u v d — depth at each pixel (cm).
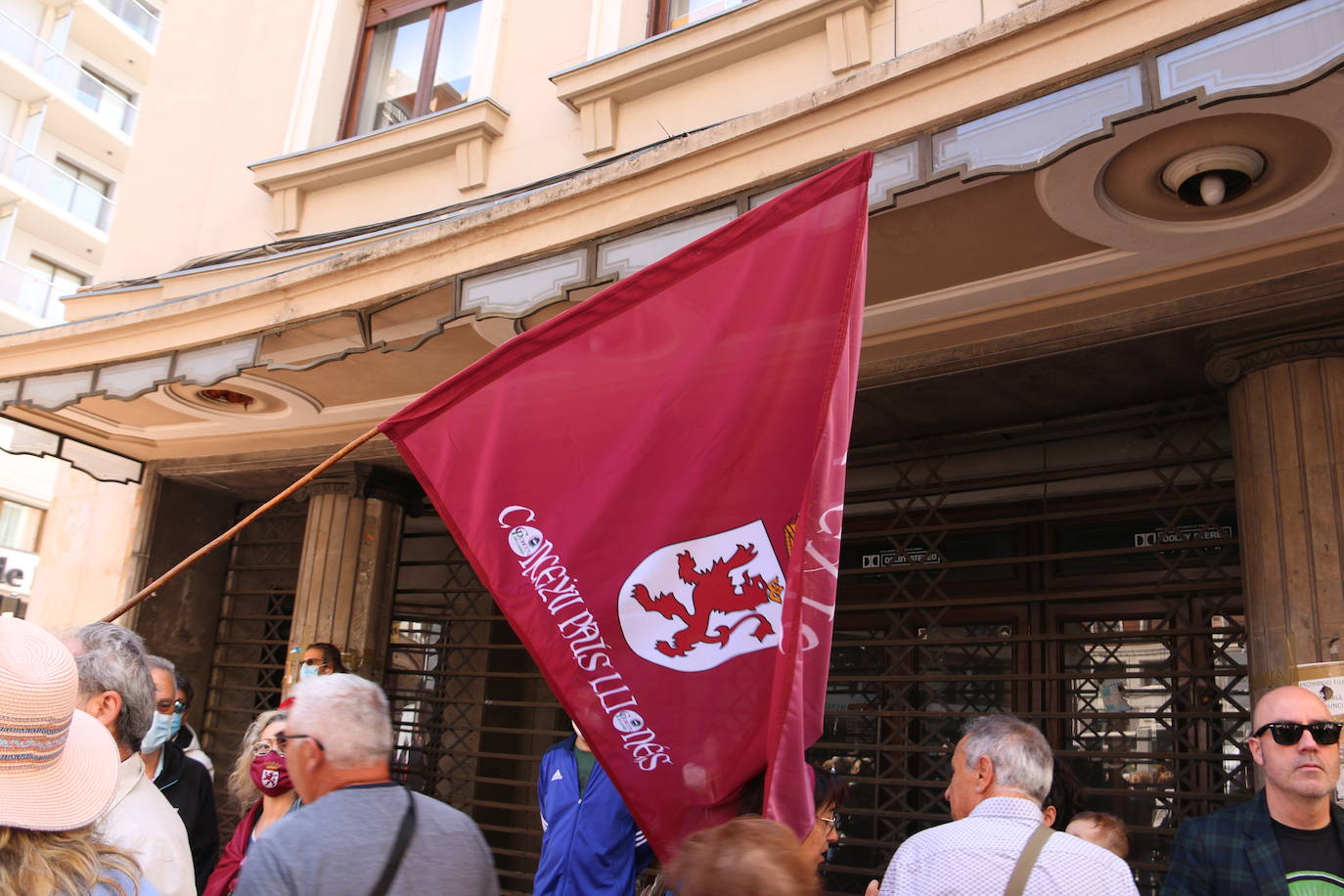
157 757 367
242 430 798
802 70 561
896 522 654
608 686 241
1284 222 424
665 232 438
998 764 252
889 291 510
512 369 262
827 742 647
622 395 257
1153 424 566
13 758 165
